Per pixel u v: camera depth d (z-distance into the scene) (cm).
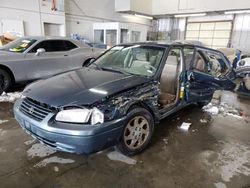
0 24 761
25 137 251
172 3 1224
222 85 359
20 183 175
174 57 298
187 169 204
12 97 402
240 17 1170
